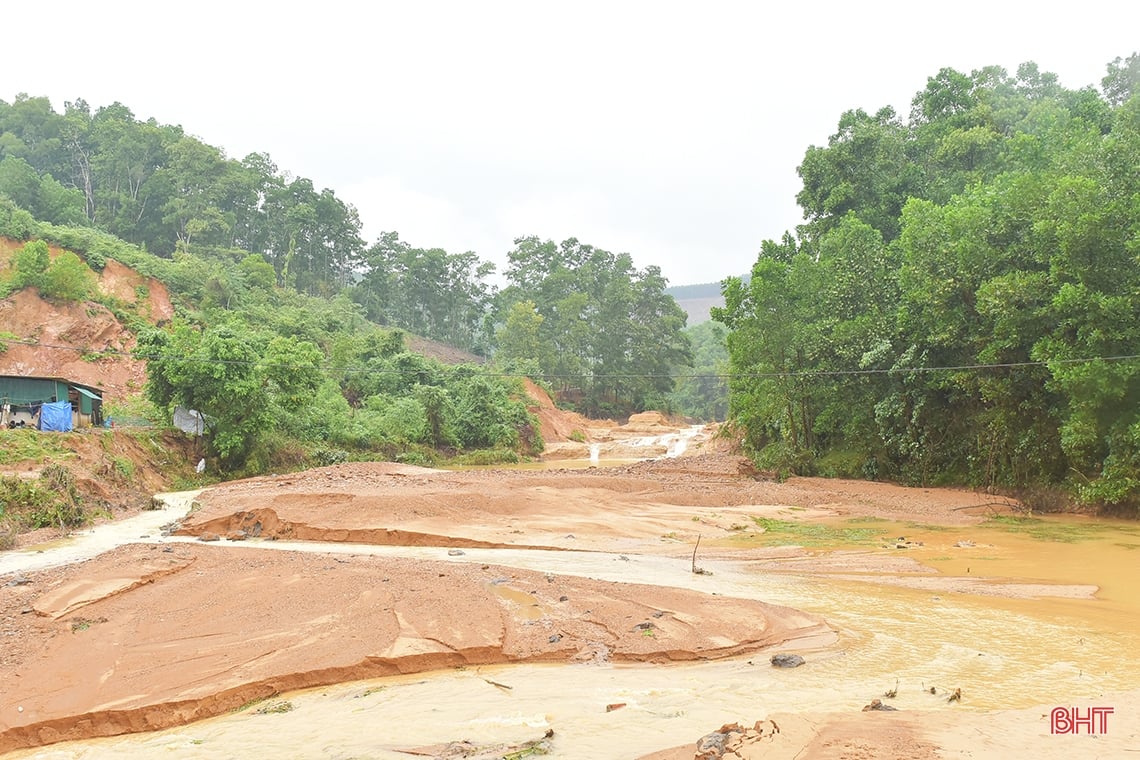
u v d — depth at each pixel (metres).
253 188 96.25
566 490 27.36
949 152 43.72
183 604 12.33
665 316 108.25
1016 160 33.50
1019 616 11.93
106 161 85.62
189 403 35.56
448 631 10.46
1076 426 23.83
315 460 42.19
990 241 28.95
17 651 10.23
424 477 30.55
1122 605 12.74
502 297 117.62
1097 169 26.03
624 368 105.88
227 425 36.34
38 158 87.94
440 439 55.97
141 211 85.69
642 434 82.12
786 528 22.48
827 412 36.97
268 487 28.47
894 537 20.56
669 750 6.29
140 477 30.77
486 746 6.71
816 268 37.59
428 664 9.60
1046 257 25.95
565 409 96.44
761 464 38.78
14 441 25.81
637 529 21.69
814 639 10.48
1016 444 28.03
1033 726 6.55
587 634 10.74
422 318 117.06
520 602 12.45
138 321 57.28
